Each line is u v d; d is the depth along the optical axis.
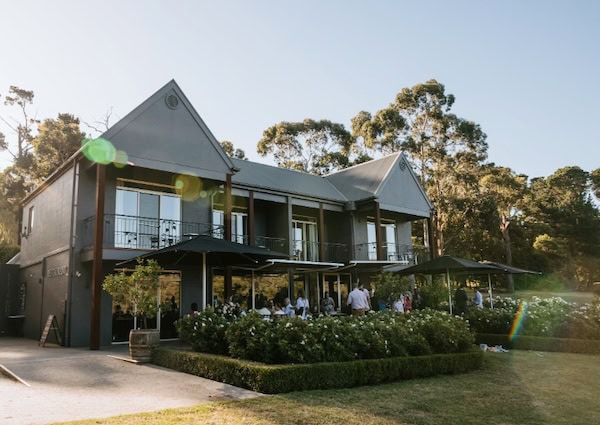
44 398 7.02
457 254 37.97
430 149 38.09
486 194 36.38
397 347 9.75
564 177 57.94
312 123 43.34
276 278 20.47
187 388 7.78
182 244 11.90
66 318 14.59
